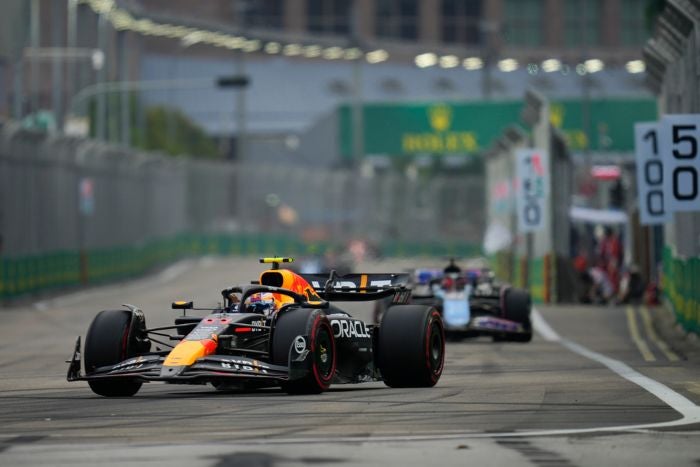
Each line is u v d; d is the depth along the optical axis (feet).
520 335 297.53
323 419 142.31
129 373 156.56
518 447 120.88
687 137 268.21
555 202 511.81
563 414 147.43
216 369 153.99
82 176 613.11
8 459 114.62
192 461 112.78
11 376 212.23
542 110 483.10
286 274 177.68
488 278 308.81
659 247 499.51
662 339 308.19
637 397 166.09
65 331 343.26
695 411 150.20
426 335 176.45
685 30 312.50
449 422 139.85
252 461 112.68
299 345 160.25
